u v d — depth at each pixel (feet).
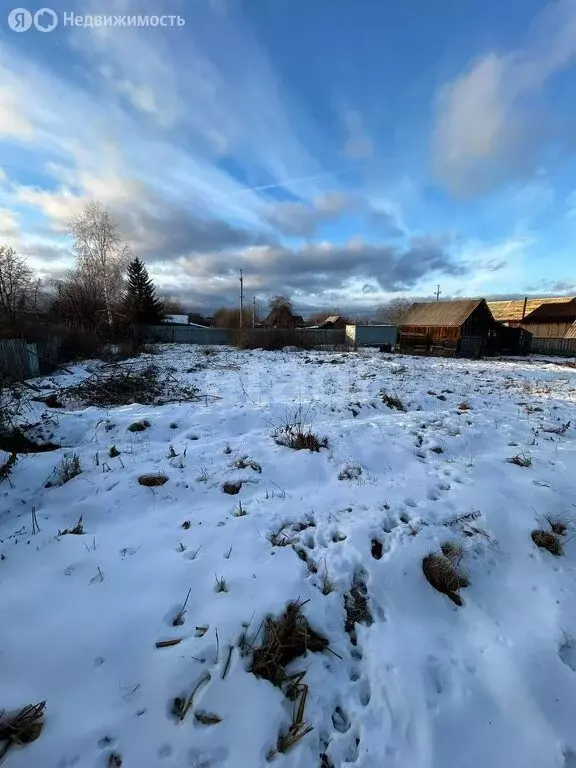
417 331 102.27
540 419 23.61
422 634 8.66
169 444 18.47
